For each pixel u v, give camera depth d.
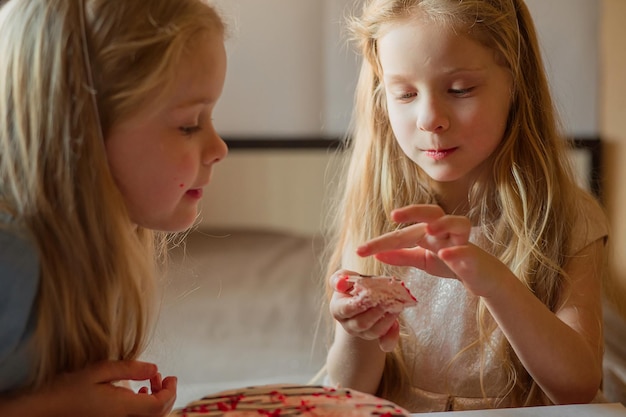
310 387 0.79
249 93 2.59
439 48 0.96
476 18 0.97
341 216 1.19
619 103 2.11
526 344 0.92
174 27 0.77
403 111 1.00
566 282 1.02
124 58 0.76
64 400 0.76
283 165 2.68
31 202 0.76
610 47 2.16
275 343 1.78
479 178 1.05
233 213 2.73
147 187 0.79
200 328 1.86
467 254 0.87
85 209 0.77
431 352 1.07
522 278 1.02
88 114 0.76
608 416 0.81
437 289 1.08
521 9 1.04
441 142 0.98
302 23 2.54
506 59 0.99
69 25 0.76
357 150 1.14
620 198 2.07
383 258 0.92
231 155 2.67
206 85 0.79
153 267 0.92
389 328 0.89
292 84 2.58
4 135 0.77
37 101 0.76
